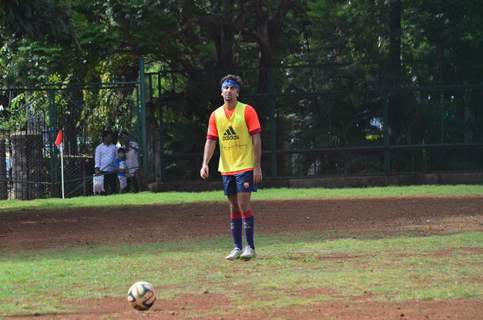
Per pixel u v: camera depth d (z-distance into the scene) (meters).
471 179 73.19
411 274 26.09
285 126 75.50
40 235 41.59
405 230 39.44
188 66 77.81
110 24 74.00
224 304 22.16
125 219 48.22
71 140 74.81
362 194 63.22
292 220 45.34
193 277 26.69
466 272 26.39
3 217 51.94
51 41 59.81
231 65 77.88
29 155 72.94
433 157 75.38
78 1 74.31
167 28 74.62
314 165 75.44
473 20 77.56
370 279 25.30
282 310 21.09
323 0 80.12
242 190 30.59
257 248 33.66
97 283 25.88
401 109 75.31
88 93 76.94
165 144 76.00
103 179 73.94
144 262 30.25
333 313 20.58
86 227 44.62
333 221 44.38
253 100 75.12
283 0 76.75
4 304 22.62
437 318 19.80
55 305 22.44
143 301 21.11
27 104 75.50
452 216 45.69
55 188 73.06
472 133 74.75
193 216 49.06
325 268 27.89
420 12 79.38
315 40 83.50
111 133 74.25
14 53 75.56
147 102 75.75
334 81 75.00
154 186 73.44
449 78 75.25
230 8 74.12
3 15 55.84
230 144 30.80
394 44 79.31
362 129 75.44
